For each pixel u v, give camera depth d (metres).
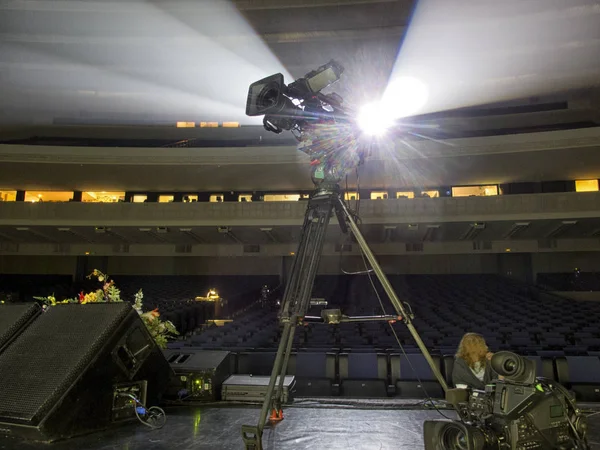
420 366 5.30
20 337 2.25
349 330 9.20
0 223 17.45
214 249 20.80
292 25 18.33
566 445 1.48
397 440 2.08
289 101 1.87
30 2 17.17
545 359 5.04
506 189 18.56
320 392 5.20
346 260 20.66
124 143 21.97
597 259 18.78
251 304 17.22
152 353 2.44
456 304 13.89
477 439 1.34
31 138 22.00
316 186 1.99
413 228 17.02
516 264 19.97
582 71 18.00
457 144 15.64
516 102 20.20
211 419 2.44
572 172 17.25
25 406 1.88
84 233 18.64
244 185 19.59
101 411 2.13
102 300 3.28
